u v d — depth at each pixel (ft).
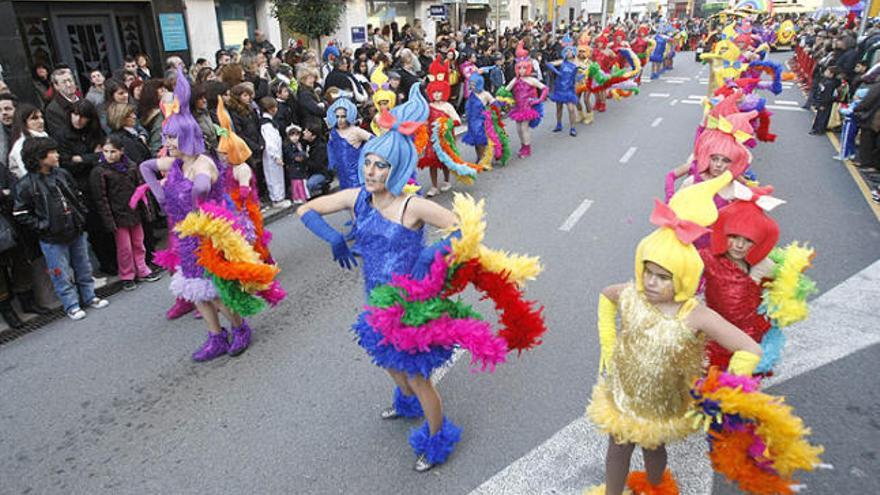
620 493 9.95
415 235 10.87
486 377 14.75
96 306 19.58
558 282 19.95
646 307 8.80
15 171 18.16
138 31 45.34
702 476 11.39
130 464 12.34
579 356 15.57
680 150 38.65
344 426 13.24
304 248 24.11
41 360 16.48
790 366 14.66
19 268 18.52
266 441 12.83
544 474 11.57
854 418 12.78
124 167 19.77
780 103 55.72
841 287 18.80
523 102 36.35
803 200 27.81
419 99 10.80
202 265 14.19
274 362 15.88
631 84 51.49
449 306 10.77
